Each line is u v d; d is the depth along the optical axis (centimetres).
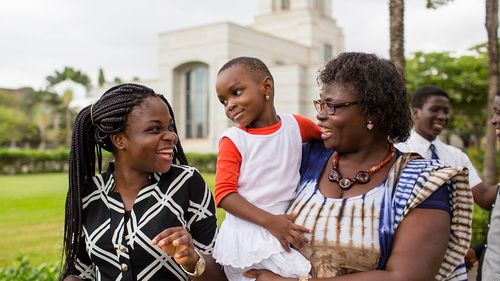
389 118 195
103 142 238
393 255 178
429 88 433
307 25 3131
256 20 3366
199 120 2725
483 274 303
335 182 204
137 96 230
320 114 201
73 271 246
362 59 196
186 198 235
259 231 210
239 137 228
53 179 2450
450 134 2111
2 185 2055
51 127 6384
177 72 2748
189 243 208
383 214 184
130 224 228
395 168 193
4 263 726
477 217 556
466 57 1182
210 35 2569
